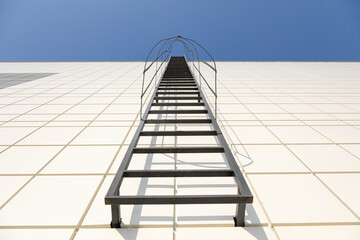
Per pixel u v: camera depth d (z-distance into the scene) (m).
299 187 2.07
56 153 2.73
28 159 2.58
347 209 1.79
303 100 5.31
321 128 3.57
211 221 1.67
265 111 4.45
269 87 6.84
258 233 1.57
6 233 1.54
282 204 1.84
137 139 2.43
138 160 2.59
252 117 4.11
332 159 2.60
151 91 6.20
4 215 1.70
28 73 9.66
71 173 2.30
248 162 2.53
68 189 2.04
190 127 3.63
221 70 10.74
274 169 2.38
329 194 1.98
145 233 1.57
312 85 7.16
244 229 1.60
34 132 3.38
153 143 3.06
